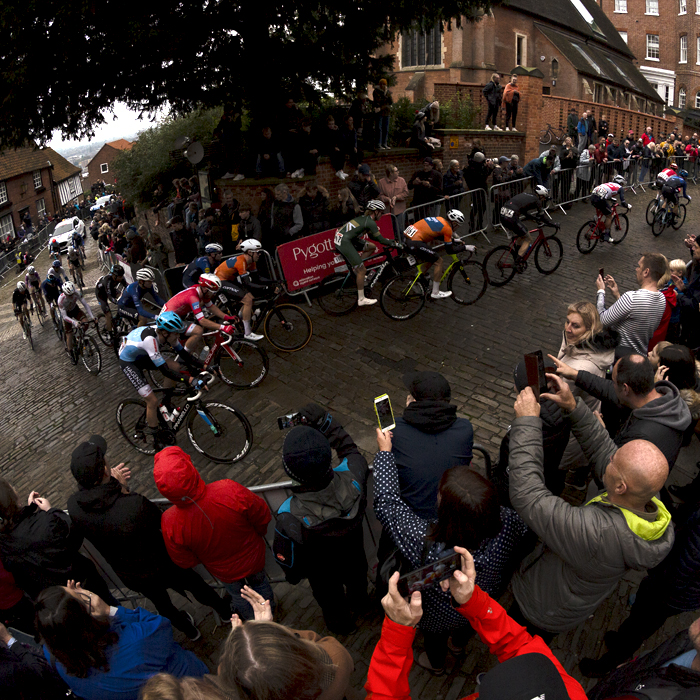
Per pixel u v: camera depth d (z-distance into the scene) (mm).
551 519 1927
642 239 10766
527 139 17469
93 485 2693
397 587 1579
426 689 2658
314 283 8234
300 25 9773
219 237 9930
